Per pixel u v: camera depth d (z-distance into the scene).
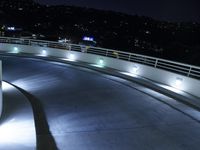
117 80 15.48
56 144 6.94
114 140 7.29
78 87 13.91
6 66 20.77
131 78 15.59
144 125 8.52
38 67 20.16
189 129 8.28
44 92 13.24
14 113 9.22
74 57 22.45
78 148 6.74
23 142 6.68
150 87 13.66
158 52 39.34
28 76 17.95
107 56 19.61
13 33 65.62
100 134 7.68
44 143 6.98
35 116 9.34
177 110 10.06
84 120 8.92
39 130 7.94
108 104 10.82
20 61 22.36
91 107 10.45
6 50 26.33
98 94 12.41
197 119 9.13
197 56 32.50
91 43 51.22
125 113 9.68
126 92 12.72
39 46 25.25
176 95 11.80
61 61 22.16
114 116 9.34
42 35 65.12
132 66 16.77
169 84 13.43
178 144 7.21
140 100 11.35
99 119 9.02
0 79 9.30
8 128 7.71
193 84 11.73
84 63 20.75
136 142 7.22
